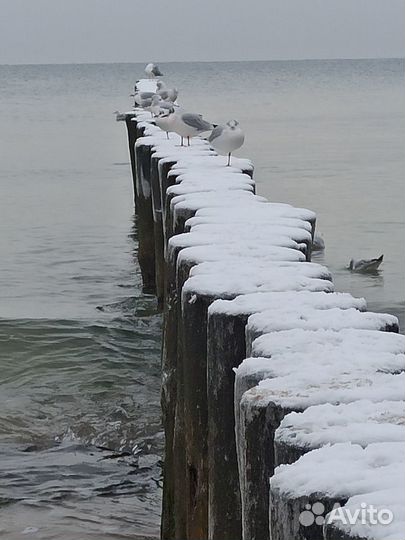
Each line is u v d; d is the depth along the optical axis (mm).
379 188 19234
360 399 2830
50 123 40781
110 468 6617
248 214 6125
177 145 10719
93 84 96938
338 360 3186
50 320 10000
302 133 31516
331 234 14844
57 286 11984
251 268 4609
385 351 3299
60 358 8844
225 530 3988
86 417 7426
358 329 3578
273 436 2863
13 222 16906
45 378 8352
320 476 2324
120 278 12414
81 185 21906
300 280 4363
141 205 11656
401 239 14391
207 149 10172
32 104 56875
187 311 4375
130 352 8984
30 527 5742
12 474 6488
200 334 4363
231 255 4984
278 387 2961
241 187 7387
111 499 6160
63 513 5910
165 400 6238
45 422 7371
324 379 3000
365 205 17250
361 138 29609
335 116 40031
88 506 6047
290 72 141750
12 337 9398
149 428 7168
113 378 8289
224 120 38062
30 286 11992
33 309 10656
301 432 2574
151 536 5641
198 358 4406
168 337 6184
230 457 3965
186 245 5336
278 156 25047
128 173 23938
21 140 32719
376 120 37438
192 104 48844
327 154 25391
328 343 3379
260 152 26016
